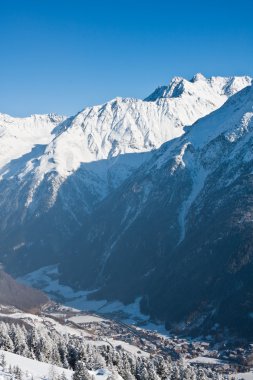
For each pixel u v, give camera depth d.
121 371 174.75
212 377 197.38
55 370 155.00
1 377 144.00
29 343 185.50
